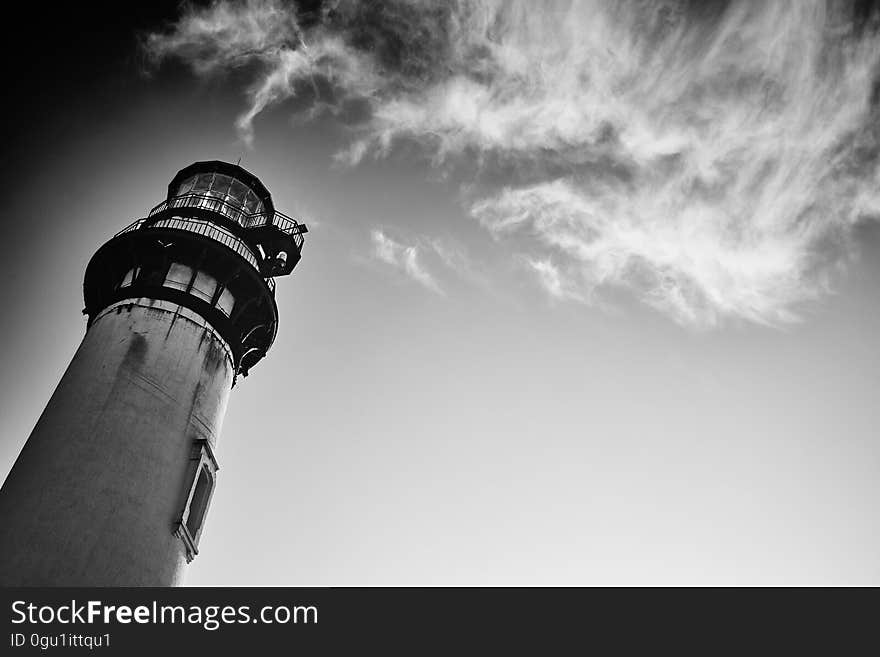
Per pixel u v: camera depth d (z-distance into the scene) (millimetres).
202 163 34062
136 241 27984
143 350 25141
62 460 21344
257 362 30422
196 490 23875
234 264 28781
